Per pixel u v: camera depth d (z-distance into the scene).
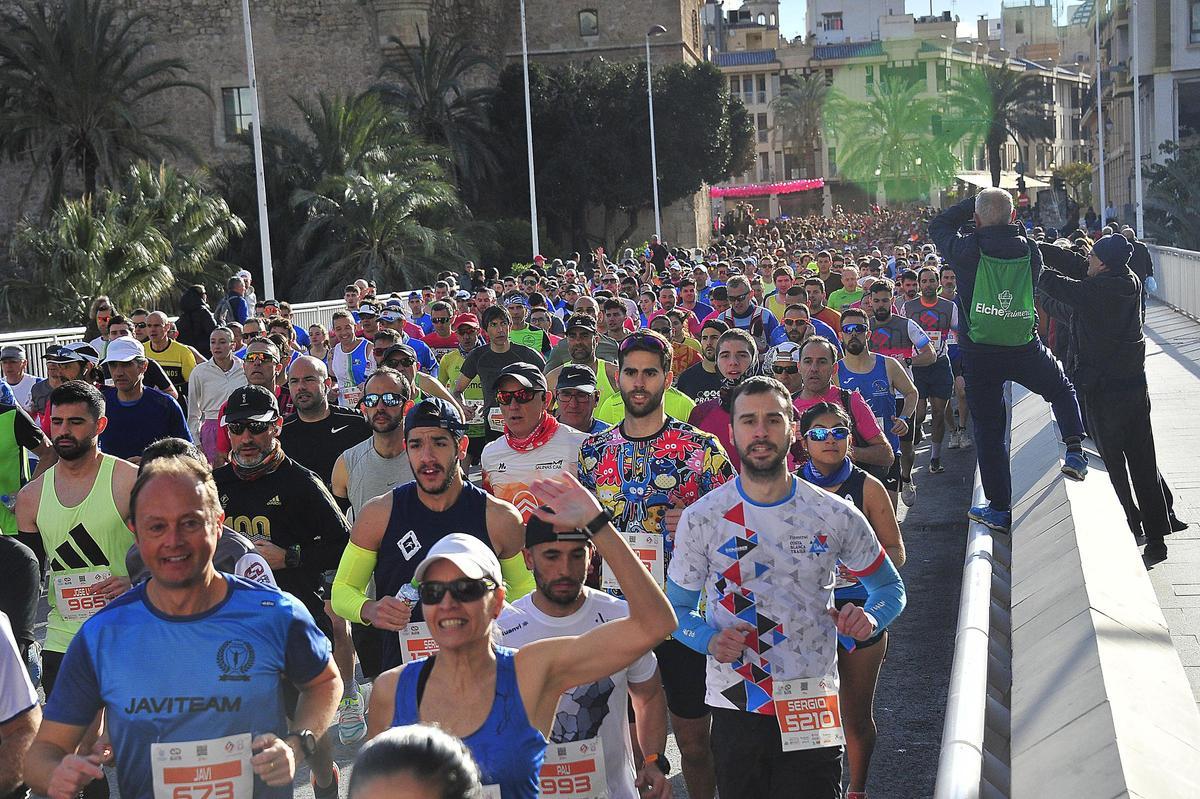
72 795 3.45
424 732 2.33
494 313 11.46
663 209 64.44
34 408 10.34
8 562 5.07
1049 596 6.21
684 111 57.94
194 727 3.55
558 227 60.94
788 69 112.69
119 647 3.58
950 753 4.48
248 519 6.09
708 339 9.05
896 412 10.94
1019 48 147.62
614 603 4.27
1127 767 3.95
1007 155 118.12
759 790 4.66
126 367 8.51
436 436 5.16
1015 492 9.13
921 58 110.81
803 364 7.74
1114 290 7.98
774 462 4.50
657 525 5.54
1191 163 49.06
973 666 5.40
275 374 9.93
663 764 4.51
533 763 3.43
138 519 3.52
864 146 99.56
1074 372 8.39
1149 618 5.68
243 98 59.06
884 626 4.65
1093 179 97.19
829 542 4.56
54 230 34.53
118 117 45.28
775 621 4.55
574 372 7.02
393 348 9.21
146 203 37.03
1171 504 8.42
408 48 58.28
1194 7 59.56
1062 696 4.88
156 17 58.25
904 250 24.78
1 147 44.53
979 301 7.80
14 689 4.00
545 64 66.44
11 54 43.47
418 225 43.56
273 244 45.41
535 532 4.16
